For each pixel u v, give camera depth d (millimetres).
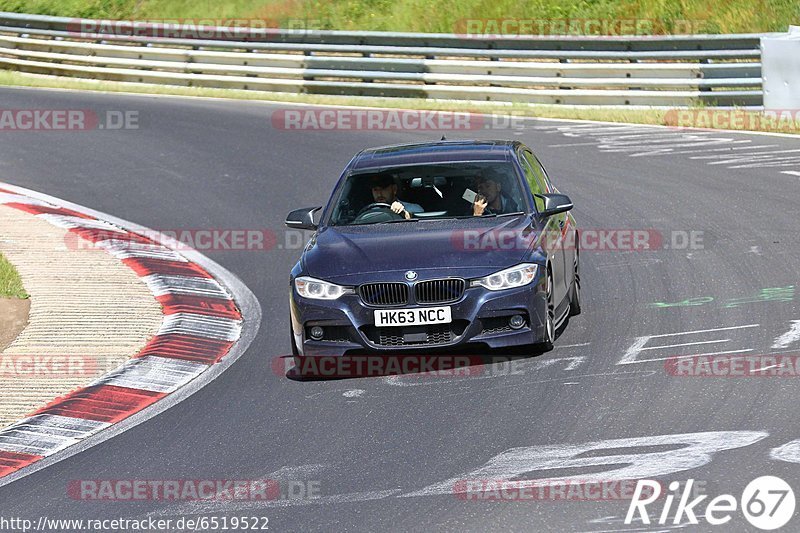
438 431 24750
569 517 19266
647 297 36219
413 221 31641
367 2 103812
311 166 62250
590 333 32375
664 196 51656
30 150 69375
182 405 28891
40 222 51938
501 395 26953
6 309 38531
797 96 68938
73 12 114062
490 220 31312
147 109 80438
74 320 37188
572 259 34750
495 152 33844
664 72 74188
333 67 83312
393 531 19312
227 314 38812
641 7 96625
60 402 29750
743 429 23172
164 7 110562
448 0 102250
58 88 89125
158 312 38375
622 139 65750
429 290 28719
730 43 73875
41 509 22109
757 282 36719
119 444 26109
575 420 24672
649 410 24938
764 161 57844
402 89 80875
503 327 28969
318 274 29578
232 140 69875
